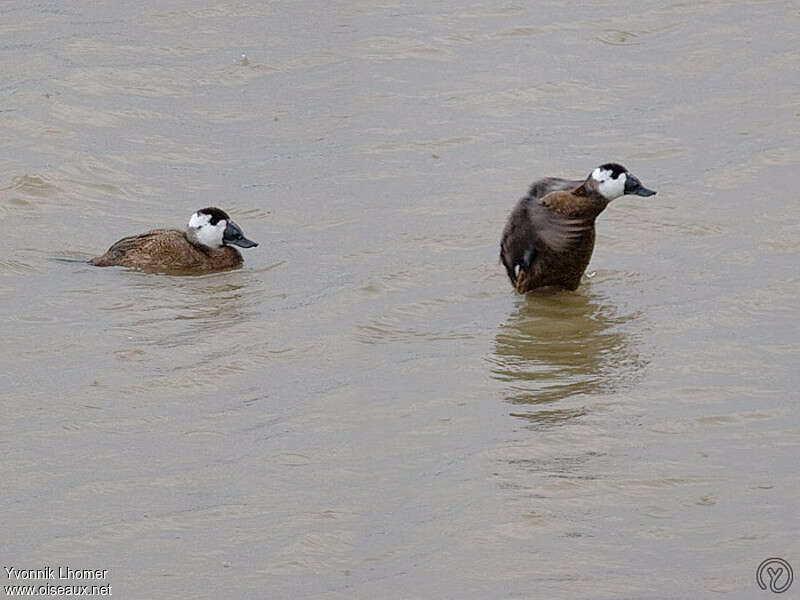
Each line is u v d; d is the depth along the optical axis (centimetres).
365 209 1908
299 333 1484
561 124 2206
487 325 1506
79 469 1187
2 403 1313
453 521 1080
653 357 1408
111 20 2672
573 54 2480
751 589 978
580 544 1045
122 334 1483
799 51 2447
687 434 1227
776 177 1959
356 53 2508
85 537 1077
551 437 1222
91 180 2008
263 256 1759
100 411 1298
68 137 2141
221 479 1166
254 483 1158
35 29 2623
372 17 2691
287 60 2483
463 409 1294
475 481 1142
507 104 2283
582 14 2669
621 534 1059
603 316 1527
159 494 1143
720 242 1750
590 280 1642
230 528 1088
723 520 1075
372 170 2048
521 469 1164
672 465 1166
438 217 1862
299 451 1211
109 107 2262
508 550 1038
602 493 1120
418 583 1001
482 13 2691
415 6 2748
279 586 1005
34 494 1147
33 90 2288
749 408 1277
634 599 970
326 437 1239
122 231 1859
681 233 1784
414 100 2306
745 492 1120
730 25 2583
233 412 1298
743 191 1917
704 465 1167
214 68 2447
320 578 1015
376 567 1027
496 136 2162
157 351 1435
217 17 2691
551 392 1328
